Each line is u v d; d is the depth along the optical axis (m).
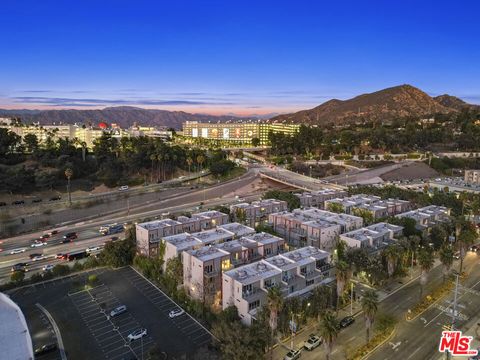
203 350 57.12
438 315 72.69
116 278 88.81
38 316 72.12
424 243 99.69
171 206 164.38
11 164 187.25
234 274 70.06
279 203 136.62
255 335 54.09
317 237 101.19
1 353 55.12
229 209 134.75
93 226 134.12
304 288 73.75
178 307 75.12
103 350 61.62
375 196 151.62
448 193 161.00
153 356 57.88
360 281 86.88
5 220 136.62
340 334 65.75
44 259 102.44
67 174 163.25
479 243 113.56
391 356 59.97
